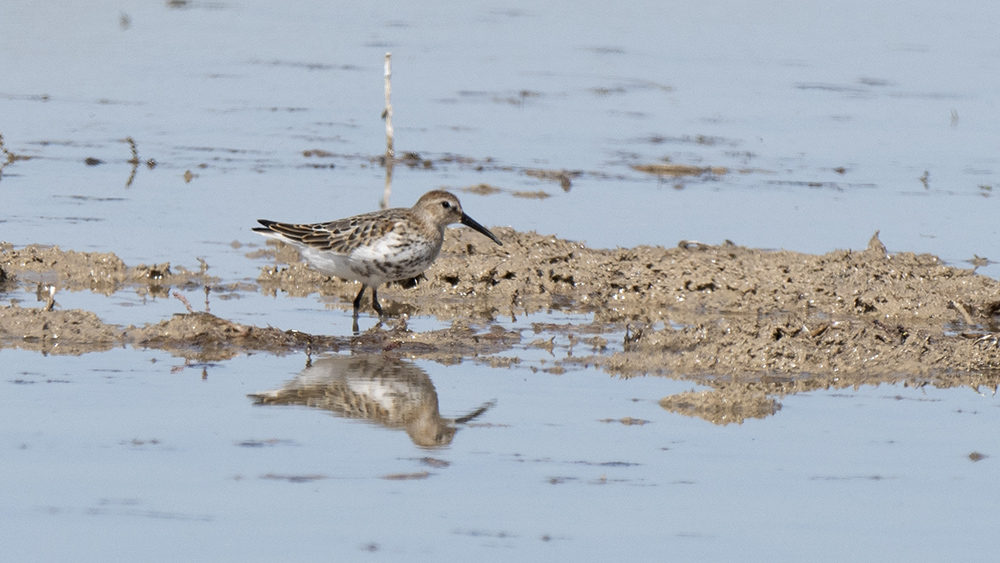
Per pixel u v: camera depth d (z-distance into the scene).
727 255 18.47
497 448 10.51
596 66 34.59
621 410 11.73
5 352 12.87
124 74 31.73
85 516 8.80
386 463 10.05
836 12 42.94
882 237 19.97
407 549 8.45
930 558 8.54
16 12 38.53
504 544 8.57
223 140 25.61
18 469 9.62
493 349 13.95
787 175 24.17
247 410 11.30
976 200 22.53
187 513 8.91
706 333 14.34
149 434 10.52
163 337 13.57
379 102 30.06
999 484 9.98
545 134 27.19
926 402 12.29
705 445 10.77
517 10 43.44
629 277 17.36
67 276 16.38
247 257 17.88
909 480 10.04
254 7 42.41
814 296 16.94
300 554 8.30
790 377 13.19
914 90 32.19
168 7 41.56
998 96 31.59
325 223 15.60
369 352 13.59
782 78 33.44
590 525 8.96
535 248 18.45
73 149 24.08
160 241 18.33
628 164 24.73
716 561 8.44
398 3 44.34
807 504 9.48
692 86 32.44
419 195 21.52
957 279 17.38
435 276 17.20
